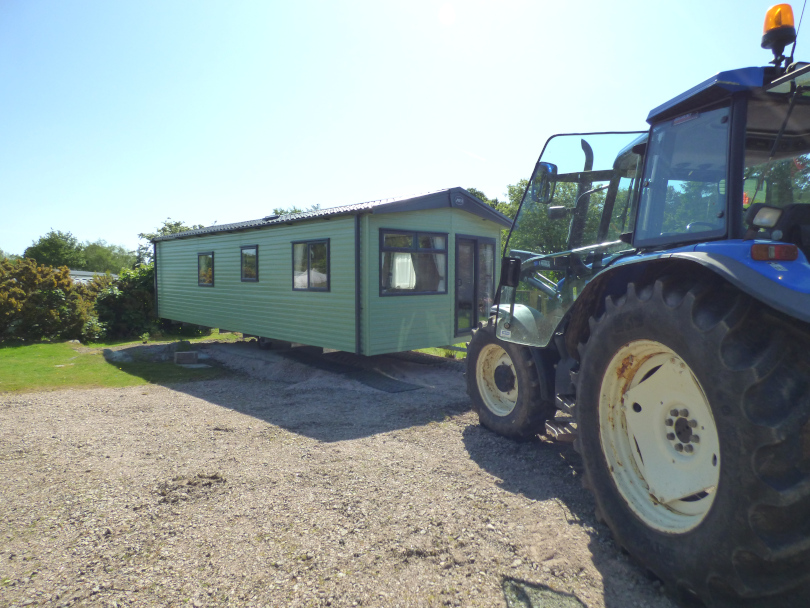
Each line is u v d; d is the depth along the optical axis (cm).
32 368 905
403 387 738
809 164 272
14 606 230
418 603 230
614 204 368
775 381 185
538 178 401
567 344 353
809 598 182
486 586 242
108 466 411
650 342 242
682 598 227
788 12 243
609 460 270
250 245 1141
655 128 291
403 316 905
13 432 512
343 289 891
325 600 233
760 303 202
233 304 1216
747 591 191
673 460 245
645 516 247
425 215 933
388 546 278
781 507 177
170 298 1514
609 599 232
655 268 265
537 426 442
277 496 346
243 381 808
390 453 435
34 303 1282
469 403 632
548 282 391
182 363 991
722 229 245
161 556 272
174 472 396
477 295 1048
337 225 893
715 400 199
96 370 898
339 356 1017
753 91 237
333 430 511
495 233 1091
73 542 288
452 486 360
